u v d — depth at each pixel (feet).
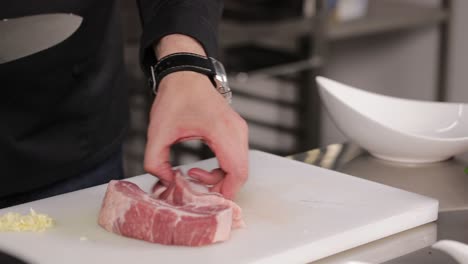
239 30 7.76
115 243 3.11
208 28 3.80
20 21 3.49
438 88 9.74
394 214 3.30
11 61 3.72
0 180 3.93
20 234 3.20
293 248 3.03
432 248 2.89
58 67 3.91
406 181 3.76
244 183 3.36
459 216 3.43
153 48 3.86
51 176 4.05
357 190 3.58
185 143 8.76
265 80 9.57
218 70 3.61
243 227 3.20
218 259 2.95
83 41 3.99
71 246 3.09
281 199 3.50
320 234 3.14
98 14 4.03
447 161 4.00
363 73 10.59
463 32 9.77
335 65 10.39
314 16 8.17
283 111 9.62
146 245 3.09
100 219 3.26
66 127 4.05
